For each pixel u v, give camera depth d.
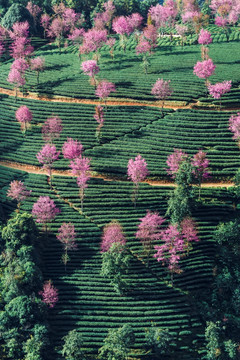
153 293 95.62
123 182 117.19
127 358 86.19
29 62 165.00
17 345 84.75
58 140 131.62
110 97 149.62
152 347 87.31
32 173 122.12
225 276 97.19
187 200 104.81
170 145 127.56
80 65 172.88
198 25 190.88
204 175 112.75
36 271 93.38
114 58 178.50
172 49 185.00
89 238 104.50
